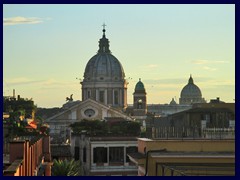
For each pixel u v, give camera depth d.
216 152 53.66
